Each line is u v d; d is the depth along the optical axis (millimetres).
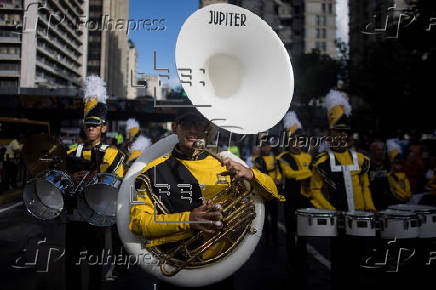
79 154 2857
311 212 3061
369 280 3611
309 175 4500
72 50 18344
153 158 1708
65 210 2738
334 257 3008
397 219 2979
